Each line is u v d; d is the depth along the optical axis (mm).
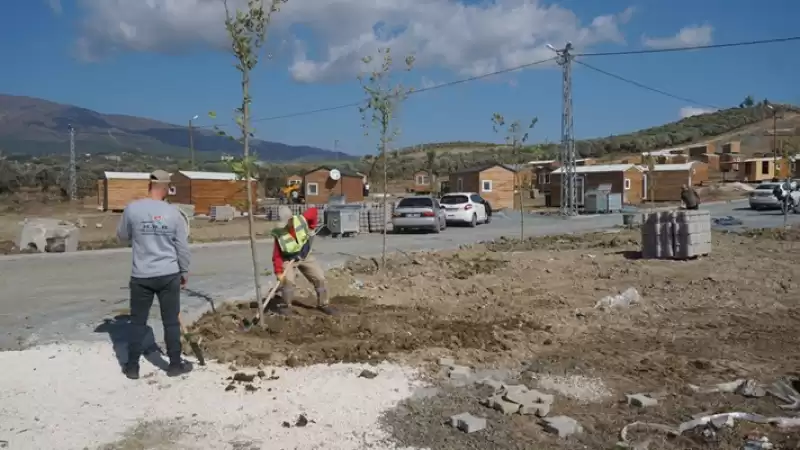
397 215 26234
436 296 11398
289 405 5824
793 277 12930
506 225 30641
